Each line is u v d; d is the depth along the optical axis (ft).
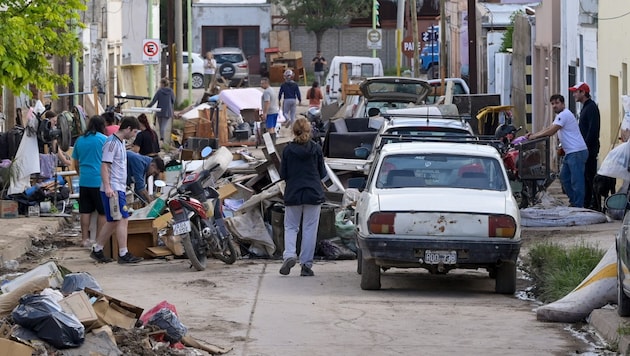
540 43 155.12
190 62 250.16
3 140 98.32
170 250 75.92
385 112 107.14
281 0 369.71
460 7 256.73
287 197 67.56
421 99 130.62
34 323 41.78
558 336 49.39
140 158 87.66
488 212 59.47
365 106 131.34
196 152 128.47
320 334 49.83
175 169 98.02
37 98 120.78
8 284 49.67
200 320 53.01
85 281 49.60
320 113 176.55
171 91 166.61
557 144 126.62
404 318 53.78
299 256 73.20
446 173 64.18
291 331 50.47
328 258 76.07
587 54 123.54
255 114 181.37
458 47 264.11
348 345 47.52
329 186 85.35
